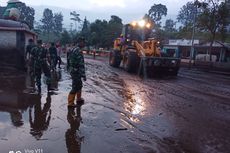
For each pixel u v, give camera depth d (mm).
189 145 5207
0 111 6738
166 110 7695
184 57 35656
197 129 6168
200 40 35531
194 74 19562
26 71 13555
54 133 5398
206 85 13320
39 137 5156
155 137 5520
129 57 15875
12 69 13695
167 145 5148
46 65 9164
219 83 14609
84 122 6160
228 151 5020
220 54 30297
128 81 12734
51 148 4695
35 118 6305
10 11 17219
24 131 5434
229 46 29844
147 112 7367
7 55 13688
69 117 6484
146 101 8680
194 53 34469
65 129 5656
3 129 5488
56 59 14750
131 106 7895
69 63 7387
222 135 5859
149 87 11383
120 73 15875
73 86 7348
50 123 5992
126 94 9594
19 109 7000
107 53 36219
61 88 10000
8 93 8734
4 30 13469
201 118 7082
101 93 9500
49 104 7598
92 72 15773
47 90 9500
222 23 26016
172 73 16203
